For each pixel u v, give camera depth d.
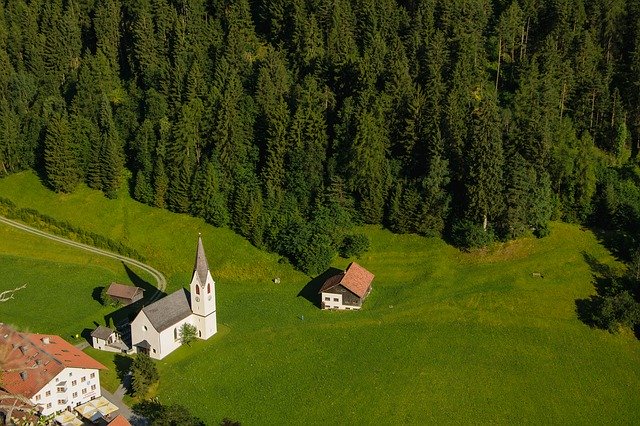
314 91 144.75
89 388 95.06
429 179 131.12
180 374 102.00
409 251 132.50
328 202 135.88
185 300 111.56
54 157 145.50
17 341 91.94
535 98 140.25
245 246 135.75
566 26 157.62
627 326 112.44
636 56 147.38
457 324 115.38
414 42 156.62
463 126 135.25
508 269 125.69
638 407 97.69
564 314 116.19
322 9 166.88
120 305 120.75
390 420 94.56
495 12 176.00
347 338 112.56
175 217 142.62
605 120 144.75
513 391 100.56
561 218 134.75
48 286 125.56
